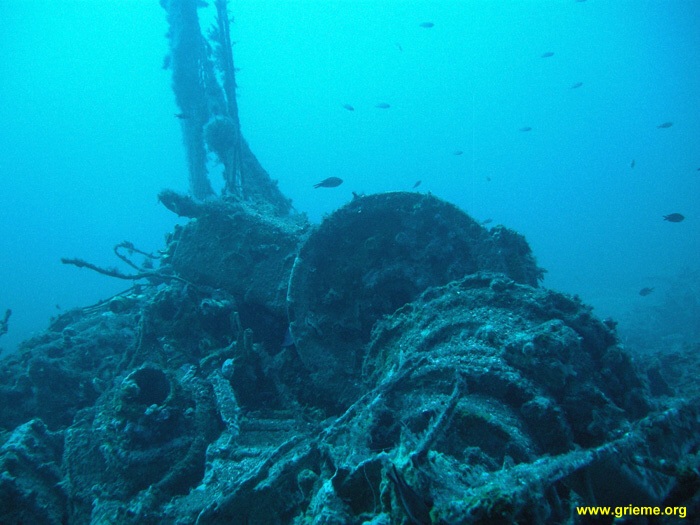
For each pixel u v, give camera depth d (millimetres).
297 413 4676
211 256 6406
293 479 3336
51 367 6141
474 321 3889
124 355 6168
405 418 3219
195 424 4465
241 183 9375
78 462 4355
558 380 3193
